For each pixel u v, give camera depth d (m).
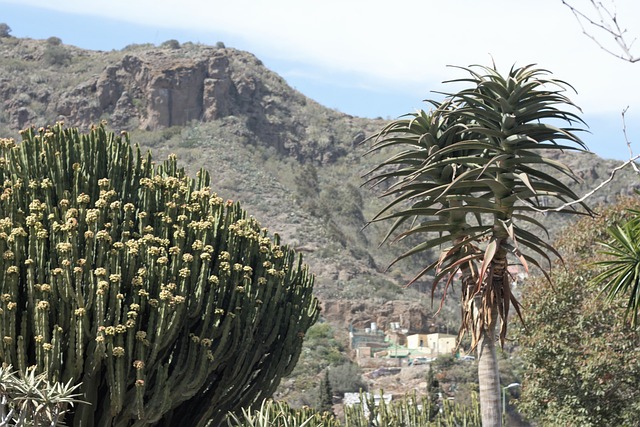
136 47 167.12
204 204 14.30
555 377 24.53
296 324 14.73
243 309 13.77
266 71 182.88
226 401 14.09
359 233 132.88
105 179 13.45
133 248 12.63
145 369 12.36
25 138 13.86
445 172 12.10
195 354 12.87
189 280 13.05
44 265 12.23
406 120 12.40
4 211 12.98
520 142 11.45
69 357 11.74
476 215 12.16
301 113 175.88
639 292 12.10
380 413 31.16
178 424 13.80
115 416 12.31
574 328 24.08
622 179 129.00
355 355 90.75
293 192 136.62
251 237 14.38
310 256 116.56
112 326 11.95
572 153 139.38
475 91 11.78
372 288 110.25
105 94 153.88
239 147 145.25
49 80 158.38
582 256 25.42
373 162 165.00
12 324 11.73
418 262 126.75
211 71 157.12
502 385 56.28
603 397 24.05
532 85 11.36
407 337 96.81
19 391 10.69
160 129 149.50
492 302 11.62
